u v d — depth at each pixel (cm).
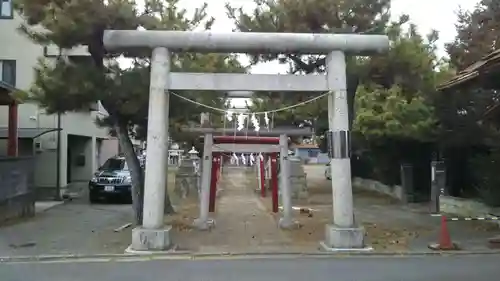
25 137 2142
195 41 1105
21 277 876
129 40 1098
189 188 2408
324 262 1005
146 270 930
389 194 2367
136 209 1438
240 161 4919
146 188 1114
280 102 1652
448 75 1636
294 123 2331
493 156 1550
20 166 1612
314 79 1136
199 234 1366
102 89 1274
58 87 1238
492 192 1507
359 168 3000
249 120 1838
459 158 1778
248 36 1109
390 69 1366
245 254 1094
